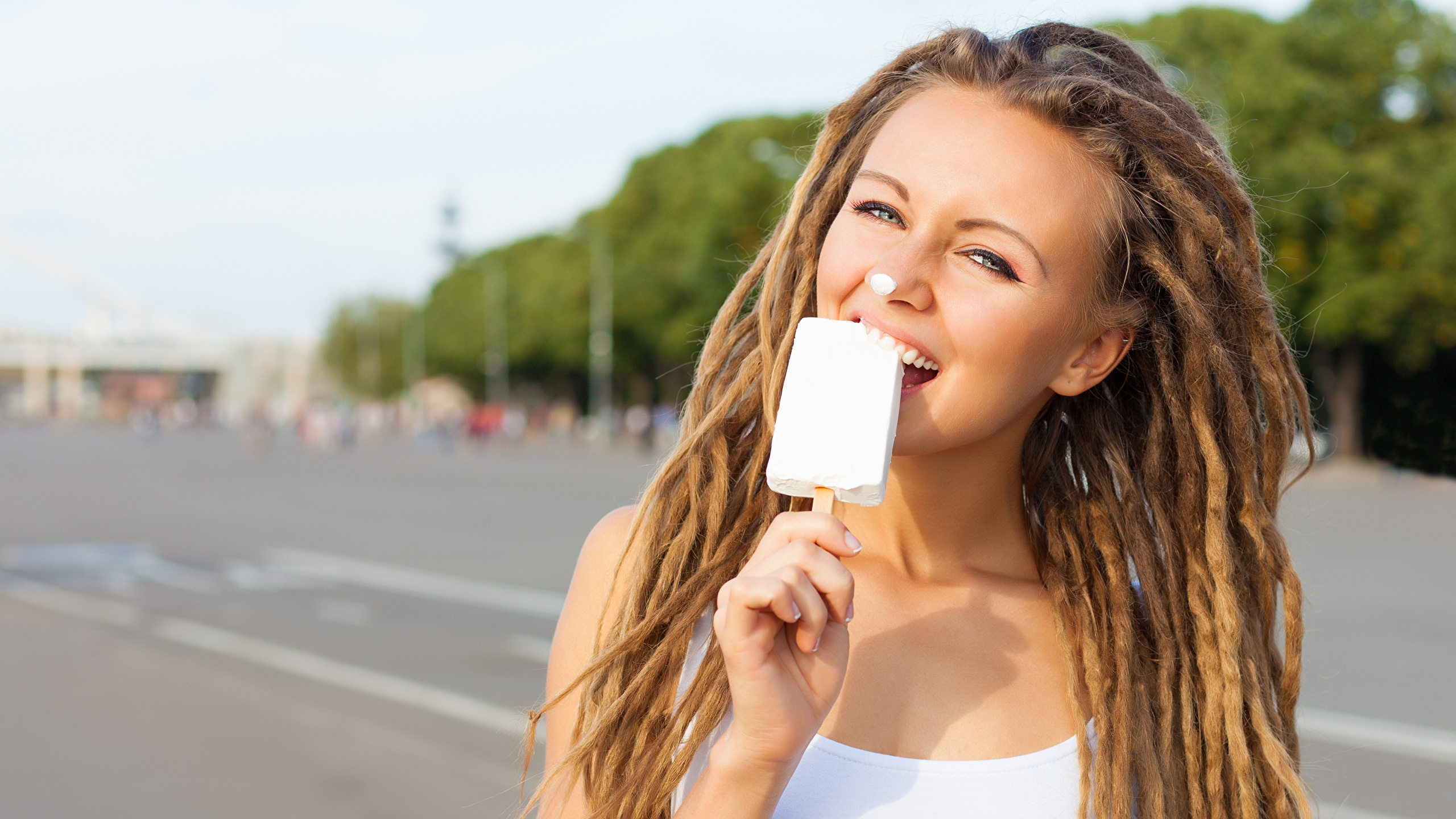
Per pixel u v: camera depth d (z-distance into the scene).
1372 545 15.18
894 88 1.55
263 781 5.29
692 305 47.31
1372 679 7.26
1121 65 1.62
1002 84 1.41
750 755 1.16
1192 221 1.54
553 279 58.41
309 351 135.62
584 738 1.38
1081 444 1.69
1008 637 1.52
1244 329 1.66
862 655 1.45
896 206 1.37
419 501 21.34
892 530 1.58
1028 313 1.36
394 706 6.58
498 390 65.12
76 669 7.54
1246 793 1.52
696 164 50.44
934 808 1.34
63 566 12.47
